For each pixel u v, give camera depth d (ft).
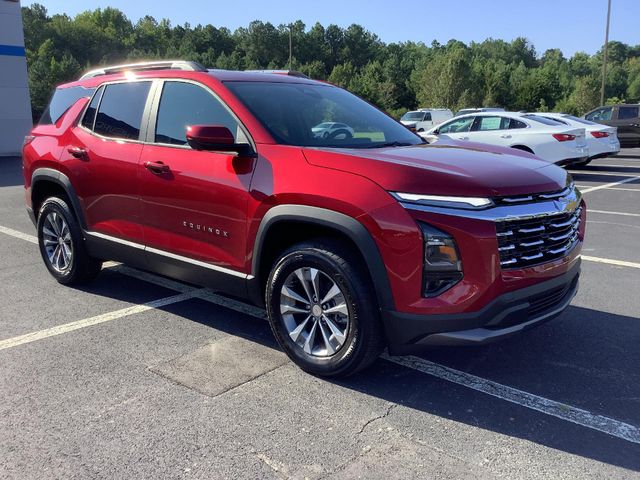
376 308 10.66
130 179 14.28
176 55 318.45
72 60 209.77
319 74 300.40
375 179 10.37
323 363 11.39
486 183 10.12
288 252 11.48
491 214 9.88
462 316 9.94
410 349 10.59
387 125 14.87
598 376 11.82
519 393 11.12
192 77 13.67
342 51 396.57
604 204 32.91
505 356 12.76
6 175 49.49
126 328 14.35
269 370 12.04
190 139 11.48
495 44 456.04
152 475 8.60
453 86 201.36
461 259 9.83
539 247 10.61
